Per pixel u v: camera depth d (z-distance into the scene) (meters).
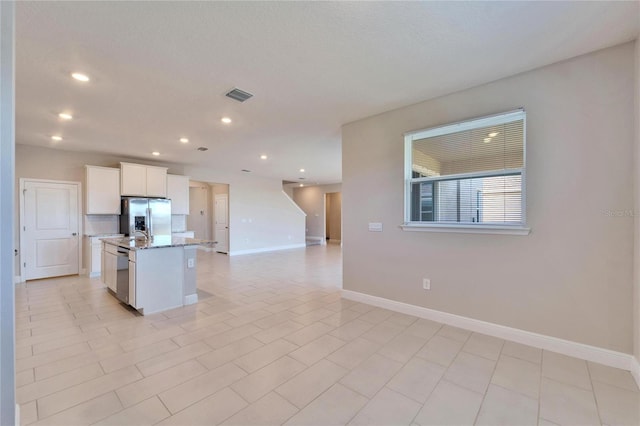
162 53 2.26
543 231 2.51
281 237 10.21
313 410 1.76
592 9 1.78
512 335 2.67
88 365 2.27
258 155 6.08
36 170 5.16
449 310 3.05
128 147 5.26
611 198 2.24
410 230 3.33
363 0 1.70
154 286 3.50
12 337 1.27
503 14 1.83
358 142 3.83
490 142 2.82
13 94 1.26
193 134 4.45
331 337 2.78
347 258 3.99
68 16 1.81
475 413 1.73
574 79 2.36
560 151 2.43
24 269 5.04
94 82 2.72
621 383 2.01
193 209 10.33
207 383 2.04
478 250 2.86
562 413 1.73
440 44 2.16
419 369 2.21
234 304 3.82
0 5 1.22
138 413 1.73
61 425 1.63
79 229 5.61
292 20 1.88
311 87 2.87
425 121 3.21
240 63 2.42
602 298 2.28
